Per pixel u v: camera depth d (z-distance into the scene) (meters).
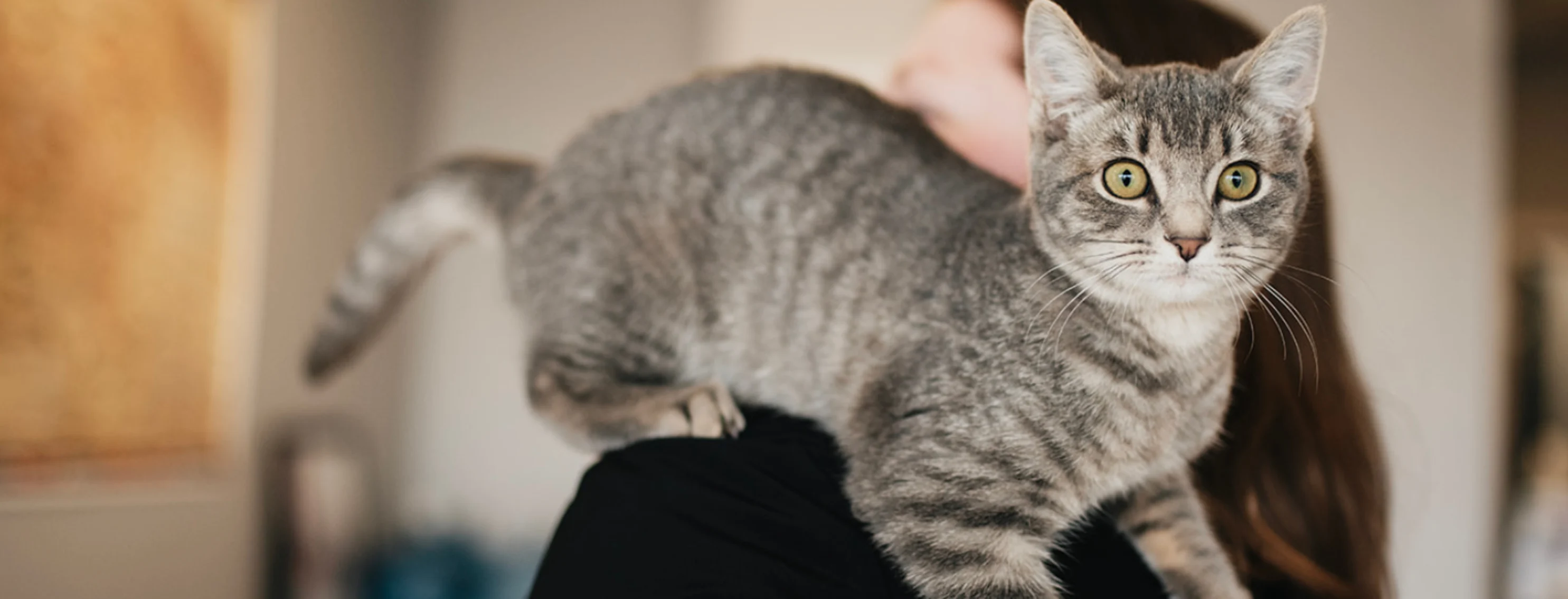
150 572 0.97
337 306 0.88
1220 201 0.54
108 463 0.92
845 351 0.59
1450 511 1.21
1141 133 0.54
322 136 1.27
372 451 1.41
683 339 0.65
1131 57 0.60
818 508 0.50
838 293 0.59
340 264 1.32
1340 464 0.59
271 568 1.19
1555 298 1.66
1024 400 0.53
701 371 0.65
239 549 1.12
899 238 0.59
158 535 0.98
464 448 1.48
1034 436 0.53
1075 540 0.55
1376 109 1.24
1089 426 0.54
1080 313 0.54
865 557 0.49
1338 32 1.25
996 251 0.56
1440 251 1.23
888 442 0.55
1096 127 0.55
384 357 1.44
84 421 0.89
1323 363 0.59
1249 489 0.58
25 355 0.83
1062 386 0.54
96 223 0.89
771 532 0.48
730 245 0.63
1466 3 1.25
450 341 1.50
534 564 1.43
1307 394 0.58
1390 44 1.25
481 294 1.50
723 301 0.64
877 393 0.56
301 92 1.22
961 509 0.53
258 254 1.12
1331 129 1.24
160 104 0.96
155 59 0.95
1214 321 0.55
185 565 1.02
